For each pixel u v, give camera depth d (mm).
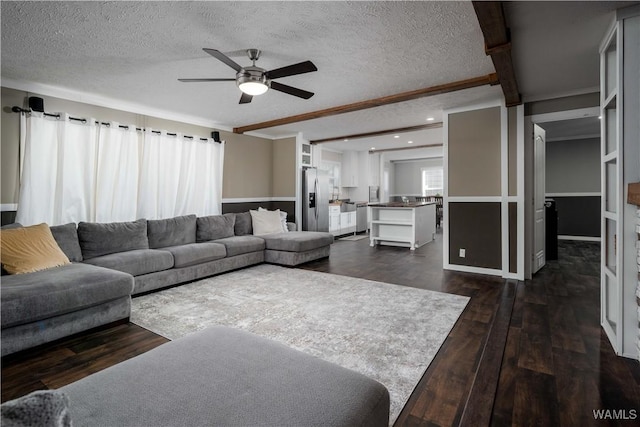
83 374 2016
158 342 2439
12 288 2258
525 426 1526
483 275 4391
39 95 3686
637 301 2115
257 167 6641
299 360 1285
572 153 7543
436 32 2576
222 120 5512
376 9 2260
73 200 3861
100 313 2617
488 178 4441
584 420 1562
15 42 2686
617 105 2186
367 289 3719
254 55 2887
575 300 3336
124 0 2125
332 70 3338
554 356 2184
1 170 3434
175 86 3770
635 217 2127
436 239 7887
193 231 4727
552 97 4055
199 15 2316
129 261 3424
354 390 1100
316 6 2219
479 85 3645
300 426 921
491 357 2160
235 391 1070
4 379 1953
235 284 3943
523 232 4156
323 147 8914
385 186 10922
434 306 3143
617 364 2074
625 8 2156
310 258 5137
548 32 2508
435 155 10523
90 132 3998
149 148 4641
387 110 4852
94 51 2863
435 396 1748
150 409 978
